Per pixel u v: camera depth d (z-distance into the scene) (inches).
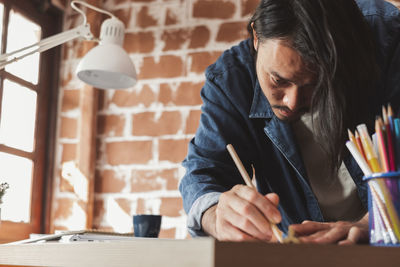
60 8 90.8
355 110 32.9
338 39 29.9
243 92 43.3
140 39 87.7
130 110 85.7
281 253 18.1
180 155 81.9
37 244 26.5
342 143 33.4
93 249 22.7
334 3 30.8
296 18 29.4
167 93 84.4
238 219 27.6
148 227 44.1
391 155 23.2
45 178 86.7
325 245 18.9
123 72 65.1
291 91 31.5
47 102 88.9
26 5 85.0
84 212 82.9
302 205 43.8
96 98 86.3
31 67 86.0
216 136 41.8
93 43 88.0
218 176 40.0
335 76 30.3
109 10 90.3
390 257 20.3
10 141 80.1
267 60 30.8
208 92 44.5
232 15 83.8
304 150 43.2
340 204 43.6
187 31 85.6
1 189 59.6
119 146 85.1
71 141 87.9
